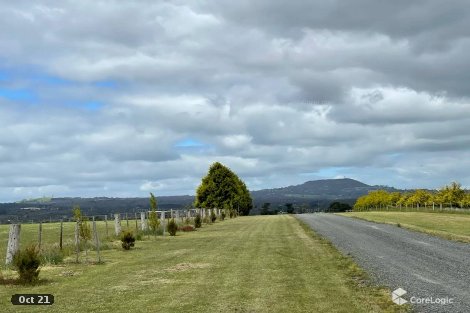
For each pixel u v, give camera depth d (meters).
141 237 29.12
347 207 147.88
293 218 60.78
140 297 11.45
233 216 74.00
